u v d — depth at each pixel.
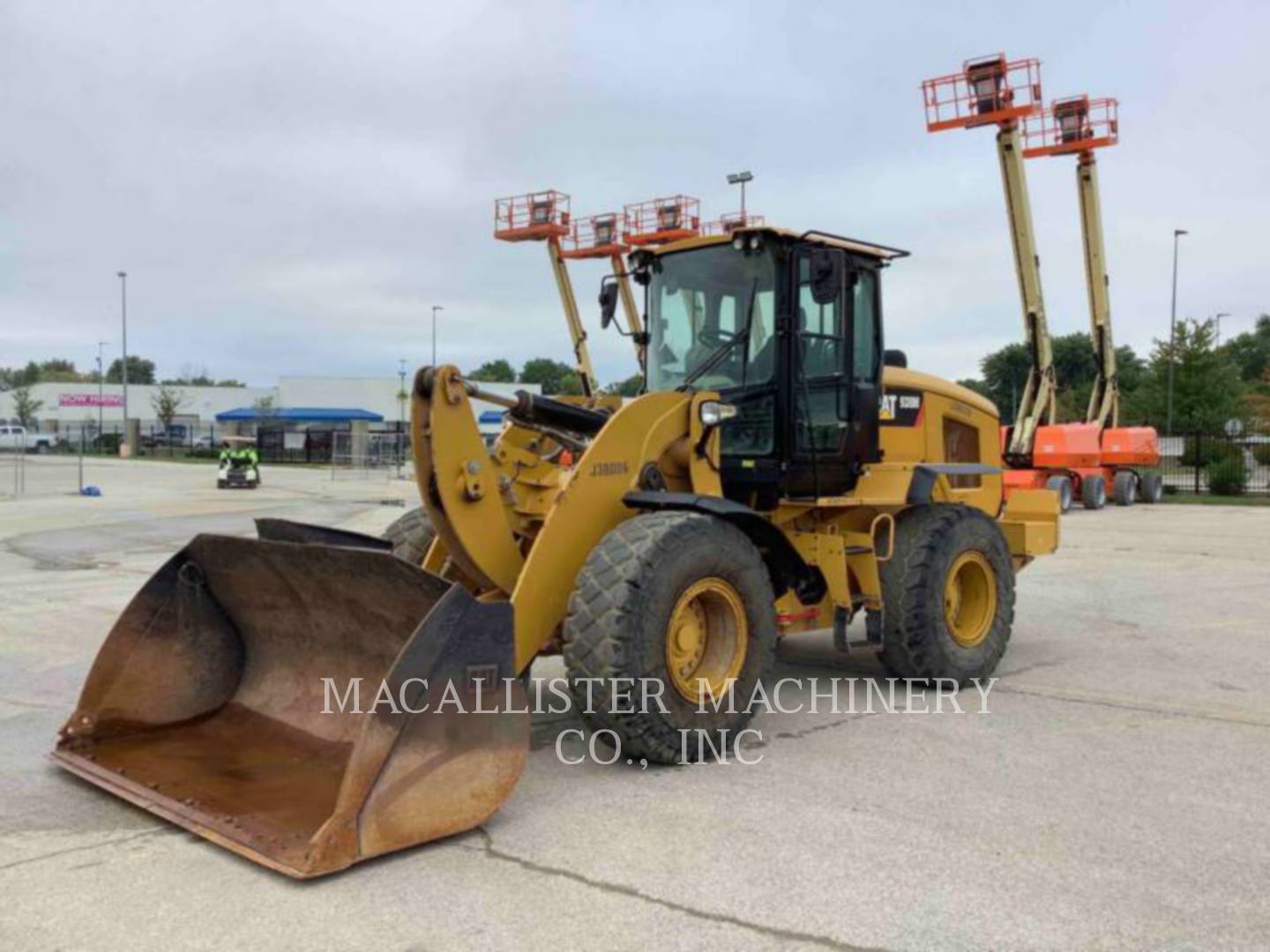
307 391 67.69
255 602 5.14
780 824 4.18
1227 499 26.61
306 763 4.62
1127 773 4.87
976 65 20.12
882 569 6.40
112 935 3.25
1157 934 3.27
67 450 64.56
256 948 3.17
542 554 4.84
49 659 7.33
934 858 3.85
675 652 4.96
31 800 4.44
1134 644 8.09
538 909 3.43
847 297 6.35
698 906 3.45
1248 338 91.69
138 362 131.75
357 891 3.56
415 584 4.25
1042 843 4.00
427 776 3.90
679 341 6.43
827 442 6.26
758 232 5.95
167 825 4.15
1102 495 23.50
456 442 4.79
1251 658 7.59
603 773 4.83
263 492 27.62
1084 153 22.77
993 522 6.86
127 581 11.30
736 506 5.23
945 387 7.54
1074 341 80.62
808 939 3.23
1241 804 4.45
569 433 5.52
